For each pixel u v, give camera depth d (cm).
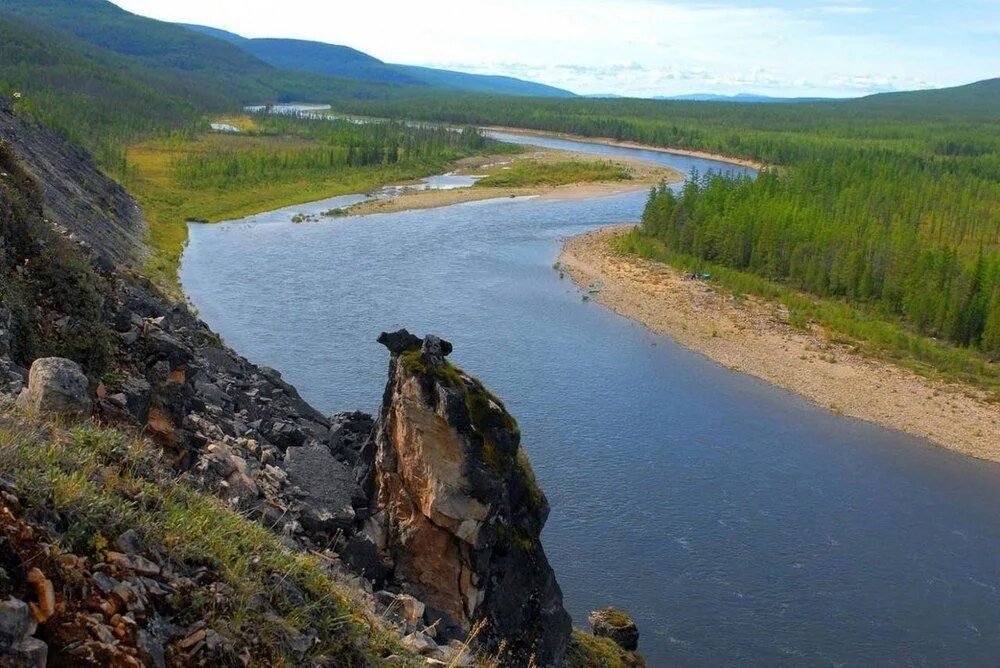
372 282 10662
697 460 6356
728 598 4631
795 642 4316
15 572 1120
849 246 11744
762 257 12438
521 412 7031
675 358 8712
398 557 2431
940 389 8200
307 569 1598
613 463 6191
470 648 2256
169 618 1267
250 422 2914
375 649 1580
